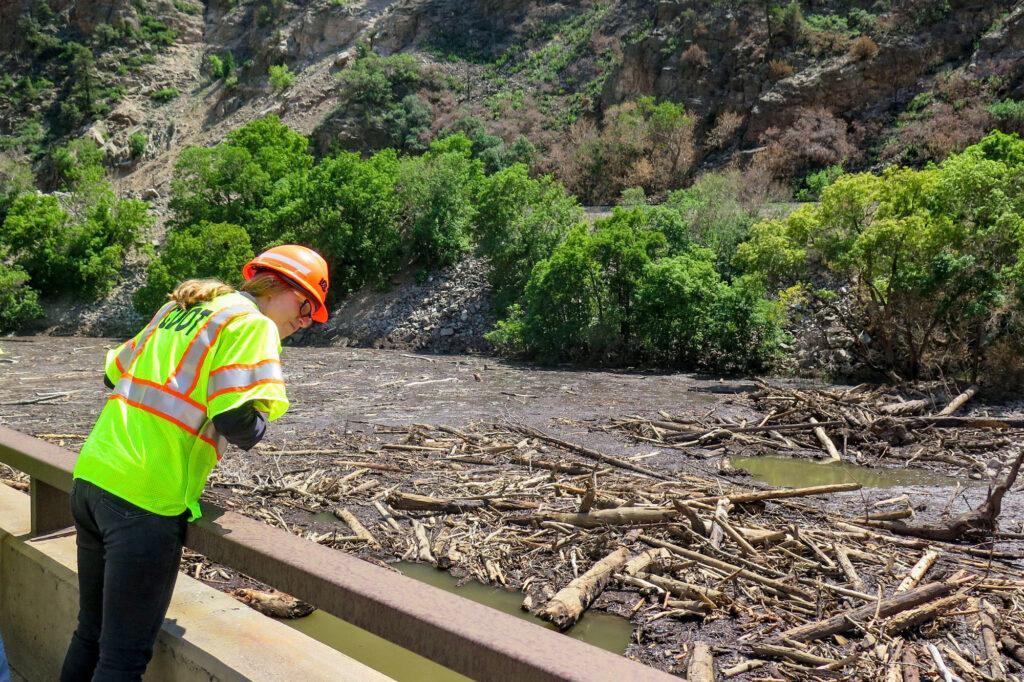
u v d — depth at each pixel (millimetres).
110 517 2369
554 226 37812
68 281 50750
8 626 3539
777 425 15438
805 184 48562
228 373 2312
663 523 8383
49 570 3203
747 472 12086
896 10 54250
